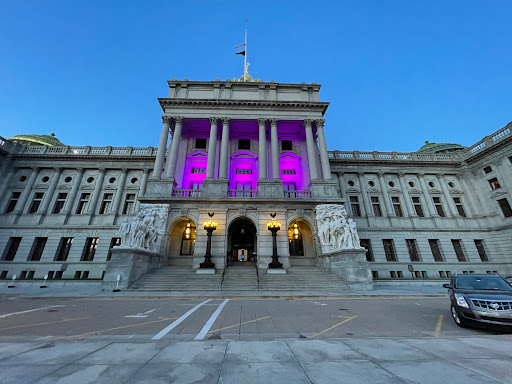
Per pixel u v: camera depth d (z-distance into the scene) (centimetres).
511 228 2898
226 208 2472
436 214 3241
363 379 373
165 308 1109
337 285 1897
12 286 2250
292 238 2820
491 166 3152
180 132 2852
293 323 808
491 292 772
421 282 2619
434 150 4141
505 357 464
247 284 1881
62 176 3284
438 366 420
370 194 3366
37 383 355
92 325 772
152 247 2217
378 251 3023
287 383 362
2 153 3170
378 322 828
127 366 422
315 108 3031
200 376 384
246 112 2978
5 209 3042
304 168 3083
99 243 2903
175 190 2611
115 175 3334
